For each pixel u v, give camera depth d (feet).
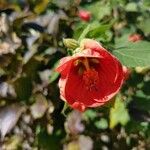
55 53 1.10
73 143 1.16
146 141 1.25
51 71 1.10
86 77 0.86
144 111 1.06
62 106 1.13
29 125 1.16
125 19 1.27
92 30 0.89
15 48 1.11
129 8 1.28
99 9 1.20
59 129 1.16
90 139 1.17
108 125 1.18
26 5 1.16
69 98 0.84
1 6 1.18
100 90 0.85
